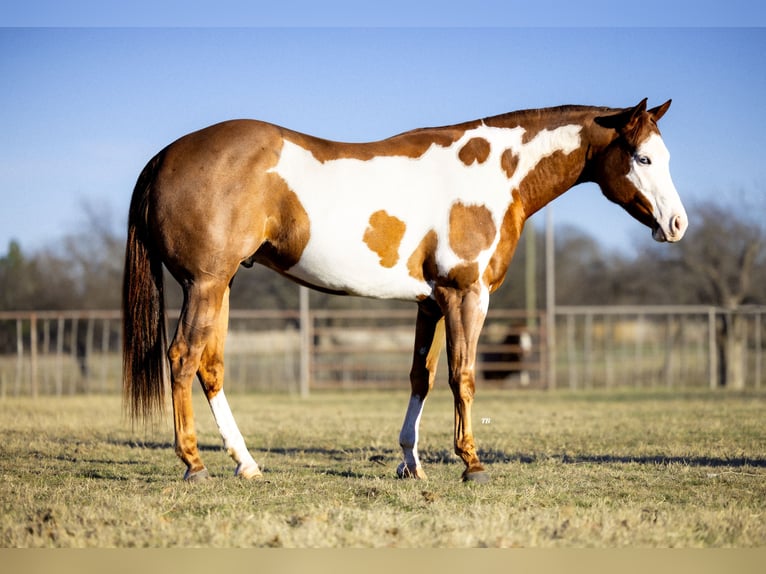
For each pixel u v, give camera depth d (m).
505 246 6.20
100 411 12.36
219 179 5.83
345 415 12.11
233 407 13.95
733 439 8.65
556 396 16.59
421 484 6.05
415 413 6.44
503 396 16.69
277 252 6.14
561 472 6.62
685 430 9.46
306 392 17.81
